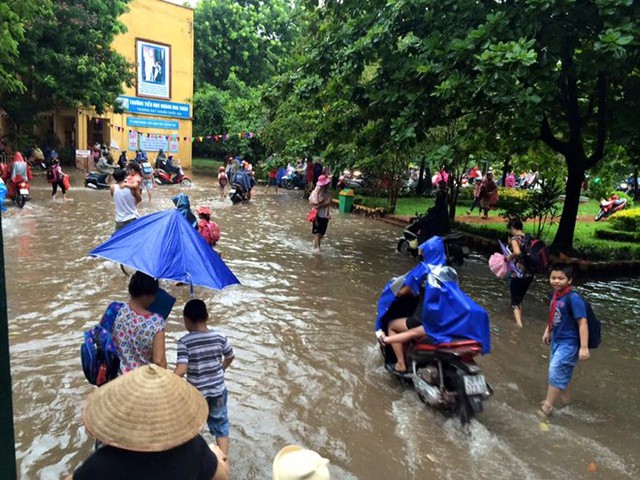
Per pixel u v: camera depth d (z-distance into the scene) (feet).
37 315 22.63
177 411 6.51
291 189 90.43
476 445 14.70
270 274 31.83
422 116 32.50
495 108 30.66
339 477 13.05
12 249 34.17
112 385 6.71
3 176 52.11
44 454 13.38
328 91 39.01
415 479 13.14
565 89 36.65
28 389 16.52
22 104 84.89
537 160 50.55
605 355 22.20
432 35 31.37
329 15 45.14
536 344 22.94
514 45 25.85
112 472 6.15
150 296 12.21
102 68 84.43
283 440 14.58
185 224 15.07
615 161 53.26
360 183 81.92
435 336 16.02
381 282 31.24
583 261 36.81
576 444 15.10
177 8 114.11
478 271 36.37
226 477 7.10
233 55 143.74
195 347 12.58
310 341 21.65
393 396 17.38
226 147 128.16
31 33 75.05
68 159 101.45
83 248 35.19
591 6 29.22
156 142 115.34
